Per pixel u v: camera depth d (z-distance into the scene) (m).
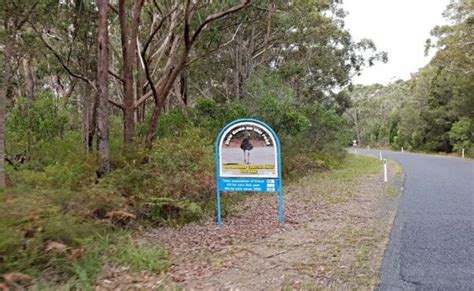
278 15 26.27
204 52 22.30
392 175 20.70
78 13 17.33
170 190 10.69
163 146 12.48
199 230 9.43
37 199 7.66
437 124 48.72
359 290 5.48
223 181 10.08
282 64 33.56
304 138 25.73
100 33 12.93
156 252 7.21
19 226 6.32
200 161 12.47
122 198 9.54
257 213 11.30
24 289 5.38
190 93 35.59
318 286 5.66
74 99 29.59
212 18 16.11
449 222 9.55
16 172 12.67
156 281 5.97
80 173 11.38
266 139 9.87
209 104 21.00
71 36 18.80
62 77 30.19
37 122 19.69
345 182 17.94
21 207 6.85
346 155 32.78
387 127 72.56
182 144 12.77
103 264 6.57
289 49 33.94
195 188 11.53
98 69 12.93
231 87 32.84
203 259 7.08
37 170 15.78
